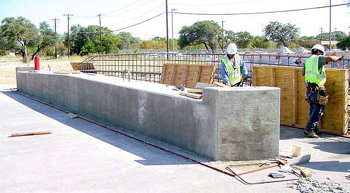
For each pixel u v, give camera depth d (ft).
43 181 17.89
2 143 26.09
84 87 36.65
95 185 17.13
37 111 41.47
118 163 20.39
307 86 25.31
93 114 34.99
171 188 16.53
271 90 19.33
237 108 19.10
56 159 21.57
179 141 22.57
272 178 17.35
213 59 50.80
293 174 17.89
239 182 17.01
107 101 31.89
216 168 18.58
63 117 37.01
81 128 31.07
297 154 20.01
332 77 26.05
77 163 20.63
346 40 153.28
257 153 19.54
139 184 17.11
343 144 23.68
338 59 24.06
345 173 18.13
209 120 19.66
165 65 46.37
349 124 27.45
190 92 24.14
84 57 228.84
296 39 215.51
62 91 43.14
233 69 24.52
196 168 19.04
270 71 30.25
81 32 272.72
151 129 25.54
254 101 19.19
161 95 24.09
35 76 52.60
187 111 21.56
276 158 19.79
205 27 240.73
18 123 34.09
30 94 55.93
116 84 30.27
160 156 21.56
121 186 16.93
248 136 19.35
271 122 19.52
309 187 16.10
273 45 234.38
